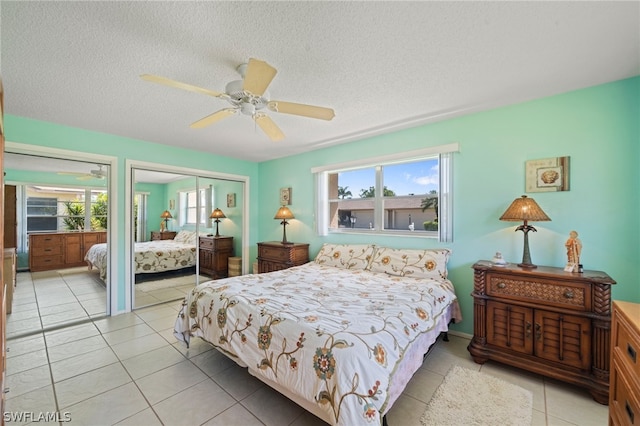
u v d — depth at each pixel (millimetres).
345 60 1782
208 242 4555
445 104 2494
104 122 2910
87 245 4109
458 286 2818
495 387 1926
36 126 2828
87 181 3746
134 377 2070
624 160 2066
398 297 2111
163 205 4086
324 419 1462
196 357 2373
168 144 3820
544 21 1431
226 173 4613
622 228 2072
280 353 1622
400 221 3393
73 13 1344
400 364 1505
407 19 1413
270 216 4879
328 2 1296
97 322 3137
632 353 1104
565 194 2279
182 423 1616
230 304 2059
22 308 3445
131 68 1859
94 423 1607
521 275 2086
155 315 3379
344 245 3604
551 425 1584
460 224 2809
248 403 1798
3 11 1310
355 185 3828
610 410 1298
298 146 3938
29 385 1957
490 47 1655
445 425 1586
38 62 1773
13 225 3605
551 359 1955
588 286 1844
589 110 2188
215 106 2500
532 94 2314
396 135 3258
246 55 1718
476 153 2709
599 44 1626
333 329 1543
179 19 1400
